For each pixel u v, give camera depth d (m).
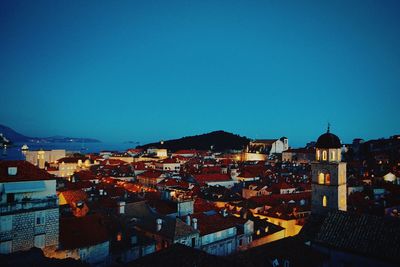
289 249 56.50
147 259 40.75
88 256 57.12
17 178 51.88
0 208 48.53
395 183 148.62
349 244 52.03
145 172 191.50
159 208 87.06
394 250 48.03
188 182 164.62
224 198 124.31
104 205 88.88
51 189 54.97
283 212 98.69
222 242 75.94
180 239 68.38
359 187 128.12
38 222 52.22
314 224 69.12
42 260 44.25
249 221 82.88
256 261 53.78
